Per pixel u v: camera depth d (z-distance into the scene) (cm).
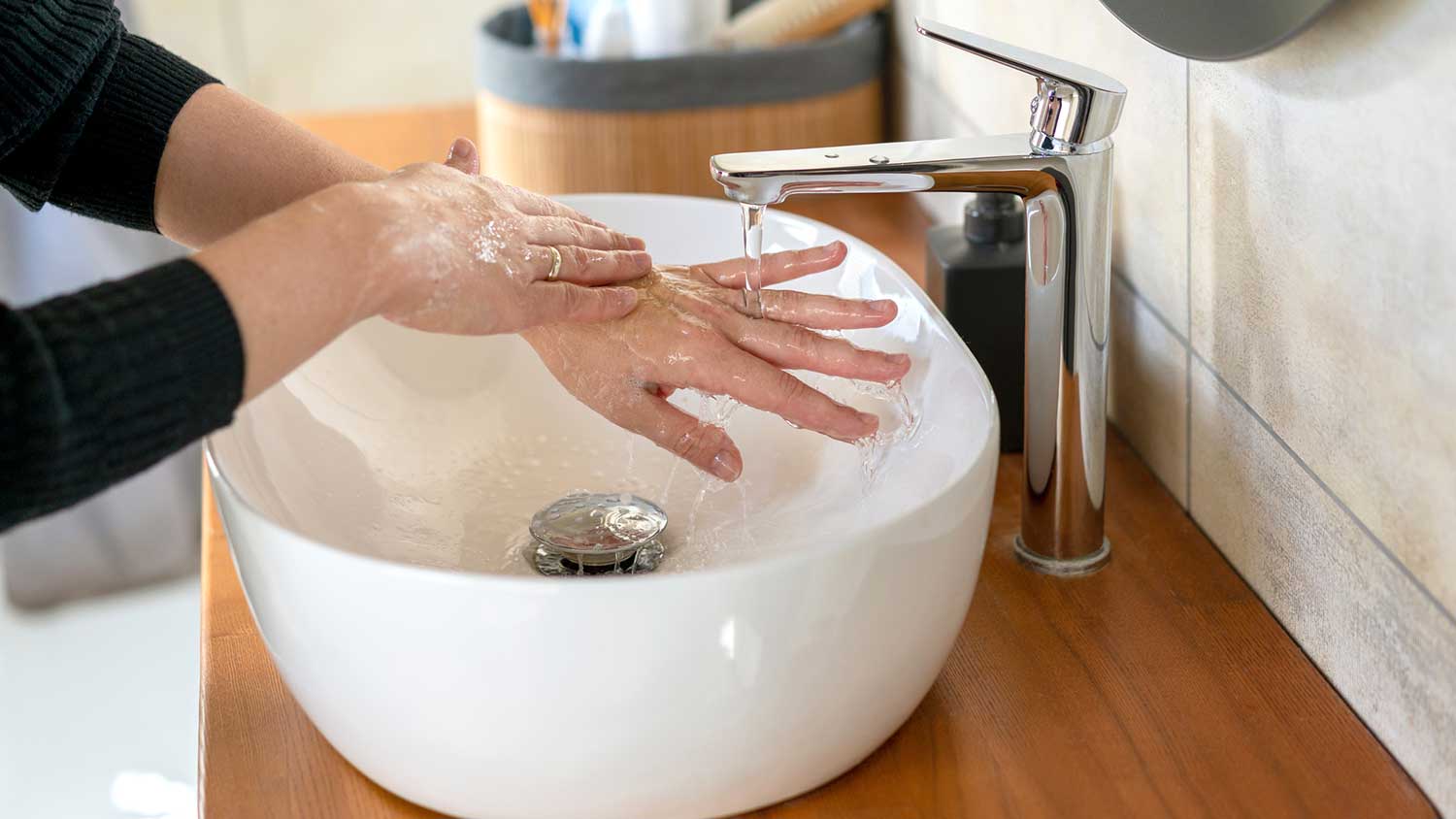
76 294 47
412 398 81
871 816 58
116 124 74
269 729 64
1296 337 63
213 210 76
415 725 53
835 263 75
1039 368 70
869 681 55
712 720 52
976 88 108
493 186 68
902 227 122
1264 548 69
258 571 54
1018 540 76
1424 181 52
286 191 75
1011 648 68
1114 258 85
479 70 134
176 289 48
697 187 129
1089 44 83
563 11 140
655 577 48
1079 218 66
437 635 50
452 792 56
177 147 74
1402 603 57
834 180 64
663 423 73
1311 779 58
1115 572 74
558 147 128
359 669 53
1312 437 63
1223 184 68
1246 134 65
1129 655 67
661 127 126
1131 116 79
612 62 124
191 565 222
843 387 80
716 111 126
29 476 44
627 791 54
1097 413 71
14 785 183
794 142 128
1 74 67
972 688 65
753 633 50
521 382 85
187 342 48
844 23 135
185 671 205
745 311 72
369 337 81
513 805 55
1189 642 68
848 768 59
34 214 195
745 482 78
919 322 74
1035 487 73
